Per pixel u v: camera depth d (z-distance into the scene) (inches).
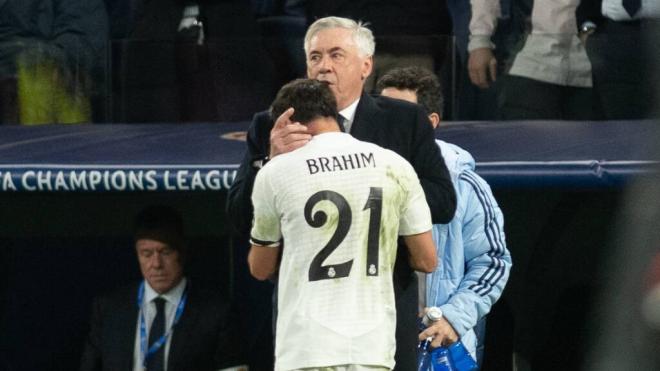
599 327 241.0
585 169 790.5
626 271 229.8
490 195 671.8
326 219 557.3
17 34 1060.5
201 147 887.7
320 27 599.8
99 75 1059.3
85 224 1031.0
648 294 227.1
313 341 553.3
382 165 565.0
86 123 1059.9
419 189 574.9
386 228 563.2
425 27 1026.7
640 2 985.5
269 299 1010.7
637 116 999.6
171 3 1055.0
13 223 1031.6
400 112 599.2
